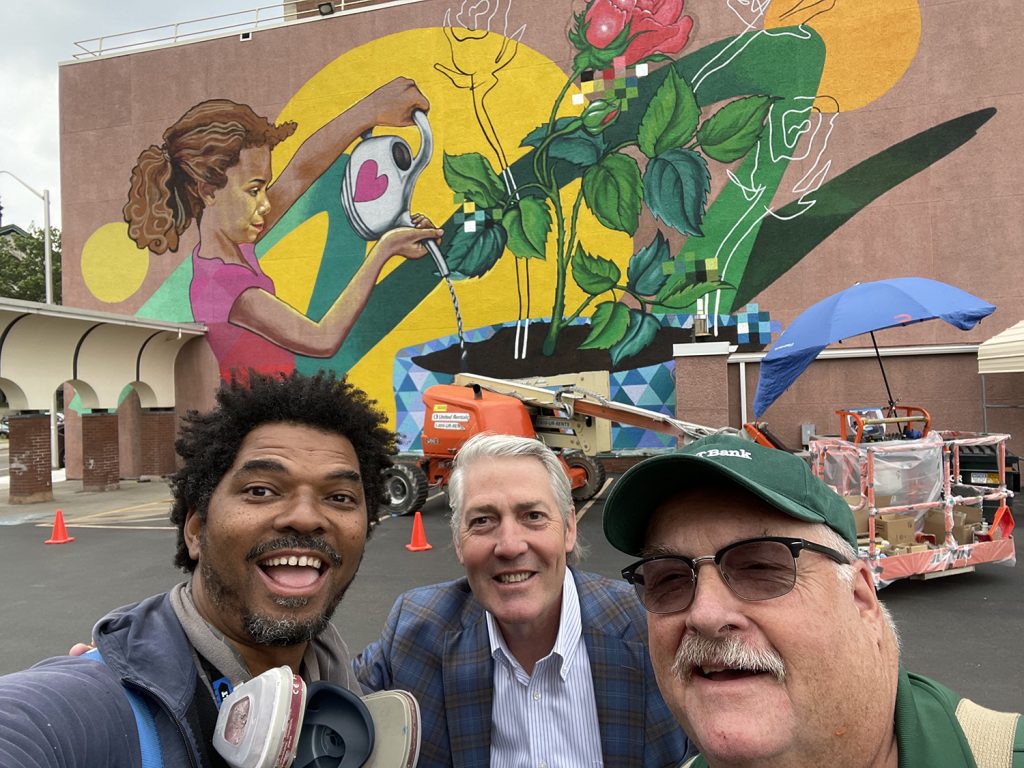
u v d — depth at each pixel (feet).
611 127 49.01
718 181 47.14
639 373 48.08
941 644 16.46
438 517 35.29
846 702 3.51
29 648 18.11
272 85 55.93
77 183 60.23
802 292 45.57
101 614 20.97
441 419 33.88
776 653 3.51
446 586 7.82
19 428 44.65
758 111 46.50
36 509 42.32
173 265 57.88
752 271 46.42
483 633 7.03
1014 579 21.75
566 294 49.65
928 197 43.45
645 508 4.03
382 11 53.57
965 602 19.52
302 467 4.77
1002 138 42.22
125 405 58.49
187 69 57.82
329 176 54.70
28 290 126.00
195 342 57.16
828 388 44.09
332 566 4.88
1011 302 41.73
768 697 3.47
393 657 7.11
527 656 6.86
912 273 43.62
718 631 3.54
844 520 3.88
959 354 41.86
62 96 60.64
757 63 46.55
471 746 6.72
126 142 59.11
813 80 45.55
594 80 49.34
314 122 55.01
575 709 6.65
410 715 4.44
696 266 47.34
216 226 56.95
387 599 21.45
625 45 48.85
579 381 35.09
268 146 55.98
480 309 51.24
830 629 3.54
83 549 30.45
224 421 4.83
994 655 15.70
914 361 42.60
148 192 58.54
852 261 44.75
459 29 51.98
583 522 32.60
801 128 45.73
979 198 42.52
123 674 4.01
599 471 34.04
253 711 3.83
